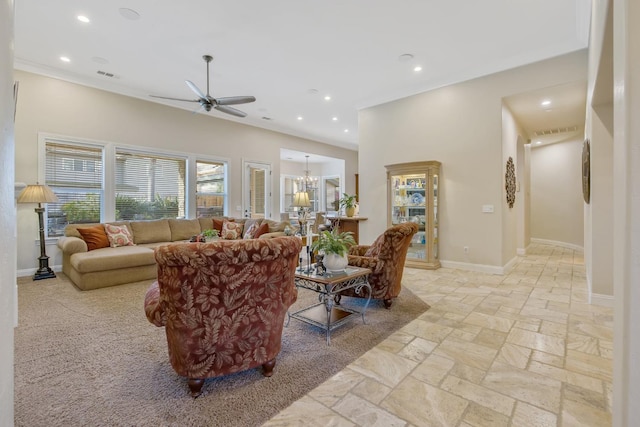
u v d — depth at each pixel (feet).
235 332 5.90
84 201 17.17
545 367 6.91
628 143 3.21
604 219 10.88
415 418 5.29
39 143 15.49
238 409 5.49
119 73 16.07
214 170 23.00
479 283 13.89
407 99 18.56
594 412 5.41
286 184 37.58
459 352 7.59
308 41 12.87
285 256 6.10
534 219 26.81
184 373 5.77
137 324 9.37
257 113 22.91
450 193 16.97
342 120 24.79
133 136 18.69
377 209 19.99
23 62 14.69
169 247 5.27
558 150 24.73
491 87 15.48
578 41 12.80
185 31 12.17
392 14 11.07
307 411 5.46
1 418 2.34
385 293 10.40
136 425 5.10
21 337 8.43
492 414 5.39
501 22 11.57
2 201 2.37
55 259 16.19
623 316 3.31
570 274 15.53
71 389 6.08
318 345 7.97
